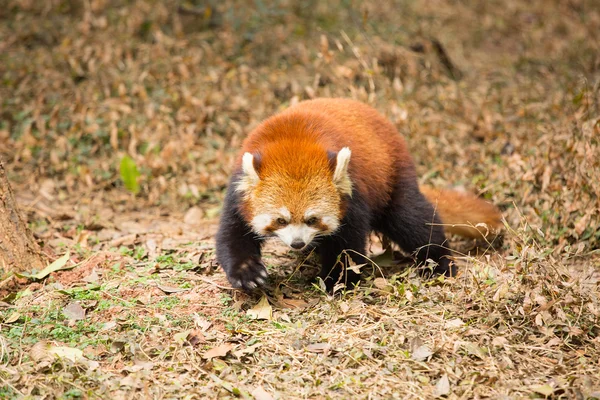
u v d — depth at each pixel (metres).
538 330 8.05
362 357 7.57
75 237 11.18
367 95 13.71
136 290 9.05
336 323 8.34
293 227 8.71
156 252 10.56
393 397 6.90
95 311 8.57
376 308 8.53
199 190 13.12
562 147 11.72
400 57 16.42
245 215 8.98
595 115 12.26
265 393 6.98
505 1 22.78
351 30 18.45
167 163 13.41
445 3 22.69
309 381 7.26
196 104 14.59
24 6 18.62
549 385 7.05
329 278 9.40
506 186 12.04
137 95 15.05
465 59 19.25
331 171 8.82
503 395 6.93
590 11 21.92
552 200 11.12
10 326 8.21
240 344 7.93
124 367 7.41
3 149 13.89
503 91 16.64
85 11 18.12
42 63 16.16
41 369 7.29
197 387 7.12
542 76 17.80
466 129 14.55
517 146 13.41
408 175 10.28
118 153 13.79
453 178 13.05
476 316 8.30
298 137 9.15
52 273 9.55
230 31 17.78
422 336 7.95
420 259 10.20
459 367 7.39
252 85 15.80
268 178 8.77
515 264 8.50
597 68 17.50
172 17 18.27
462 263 10.51
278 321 8.45
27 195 12.88
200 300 8.88
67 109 14.73
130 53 16.45
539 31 20.70
